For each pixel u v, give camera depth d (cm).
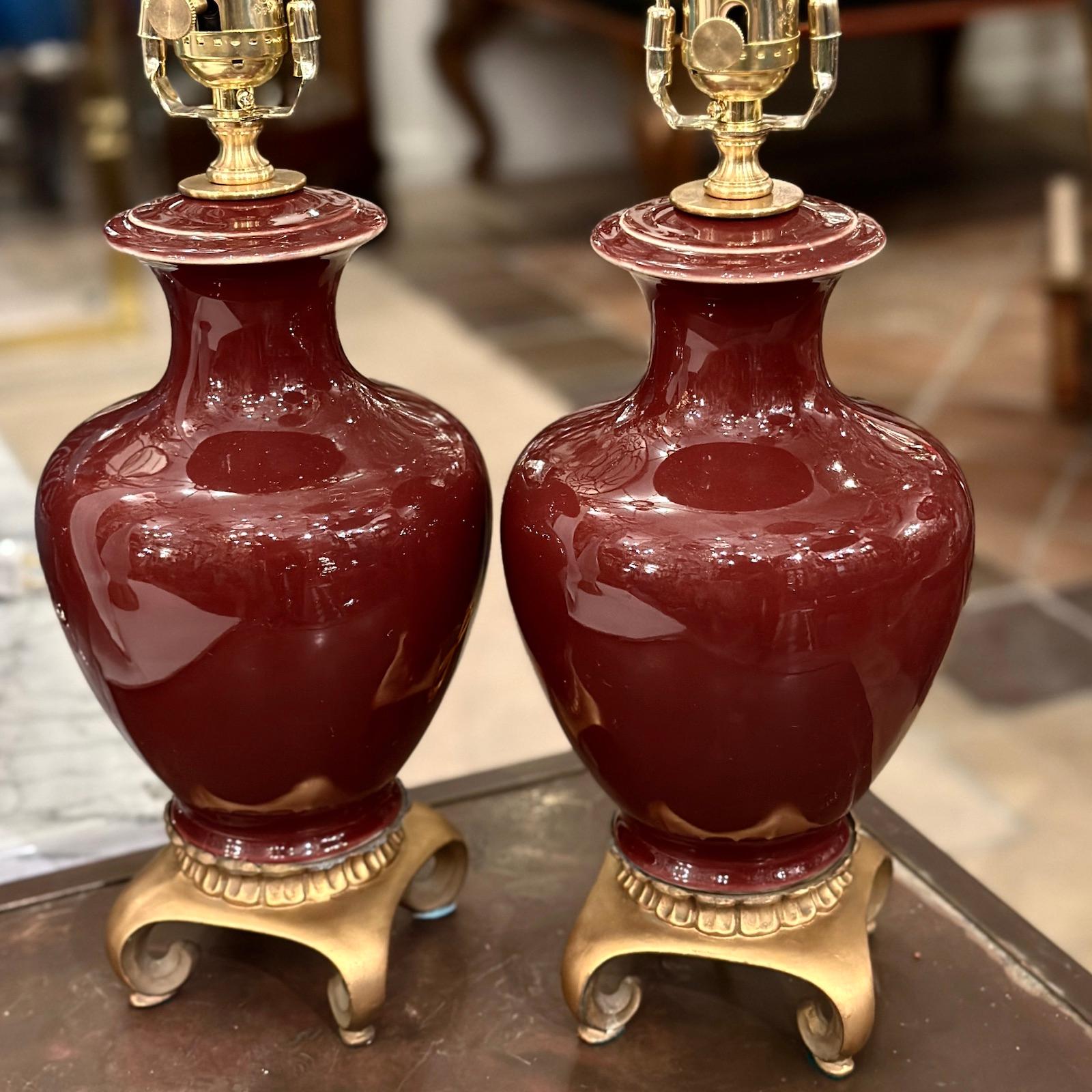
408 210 372
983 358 271
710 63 53
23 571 116
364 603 58
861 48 393
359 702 61
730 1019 68
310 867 66
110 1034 68
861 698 58
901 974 70
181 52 56
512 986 70
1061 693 178
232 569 57
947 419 248
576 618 57
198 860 67
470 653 187
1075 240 247
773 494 55
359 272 327
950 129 402
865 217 57
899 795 162
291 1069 65
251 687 59
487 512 64
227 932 74
